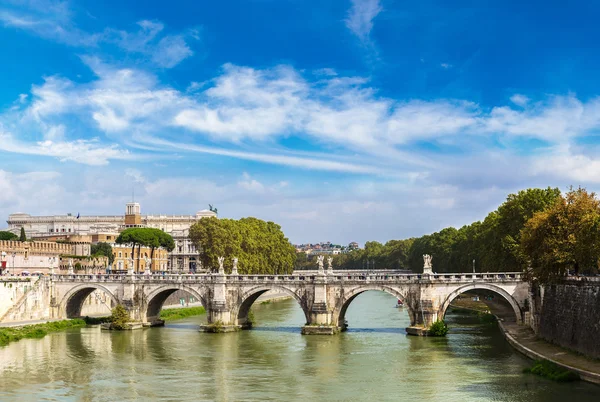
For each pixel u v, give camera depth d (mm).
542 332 99625
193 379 83062
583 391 70812
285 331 124375
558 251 90375
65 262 181250
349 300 121500
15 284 128875
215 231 181000
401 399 72188
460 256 193375
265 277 128750
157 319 136500
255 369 88625
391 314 161125
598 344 78000
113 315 128500
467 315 152500
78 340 114312
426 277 115500
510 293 114438
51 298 137250
